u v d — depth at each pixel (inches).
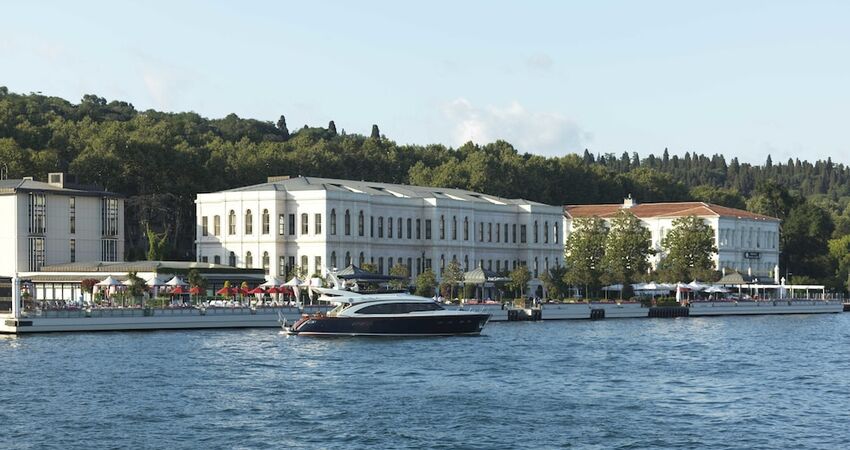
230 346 7869.1
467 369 6742.1
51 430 4783.5
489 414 5182.1
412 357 7352.4
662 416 5172.2
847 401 5629.9
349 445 4537.4
